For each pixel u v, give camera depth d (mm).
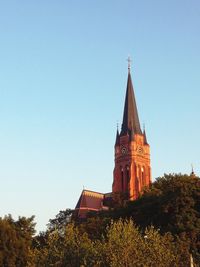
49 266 59188
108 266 53969
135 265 52969
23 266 77938
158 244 55812
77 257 58406
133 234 56750
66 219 128000
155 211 84000
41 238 91812
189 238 73188
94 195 182875
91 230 93875
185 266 59531
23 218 86438
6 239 77750
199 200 80688
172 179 90062
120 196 139375
